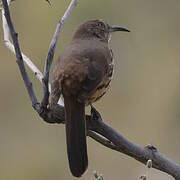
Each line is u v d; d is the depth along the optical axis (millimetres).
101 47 9266
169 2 17938
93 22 10211
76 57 8703
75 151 8039
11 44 8719
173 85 17422
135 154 7961
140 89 17328
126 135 16766
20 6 17516
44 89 7820
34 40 17438
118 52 17609
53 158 16141
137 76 17484
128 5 17875
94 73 8570
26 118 16734
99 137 8164
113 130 8008
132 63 17547
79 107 8234
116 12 17797
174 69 17625
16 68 17125
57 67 8562
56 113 8164
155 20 17938
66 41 17250
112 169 15414
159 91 17344
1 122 16688
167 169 7926
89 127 8125
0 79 17109
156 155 7926
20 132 16547
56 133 16375
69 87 8273
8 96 16969
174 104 17156
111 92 17172
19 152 16281
